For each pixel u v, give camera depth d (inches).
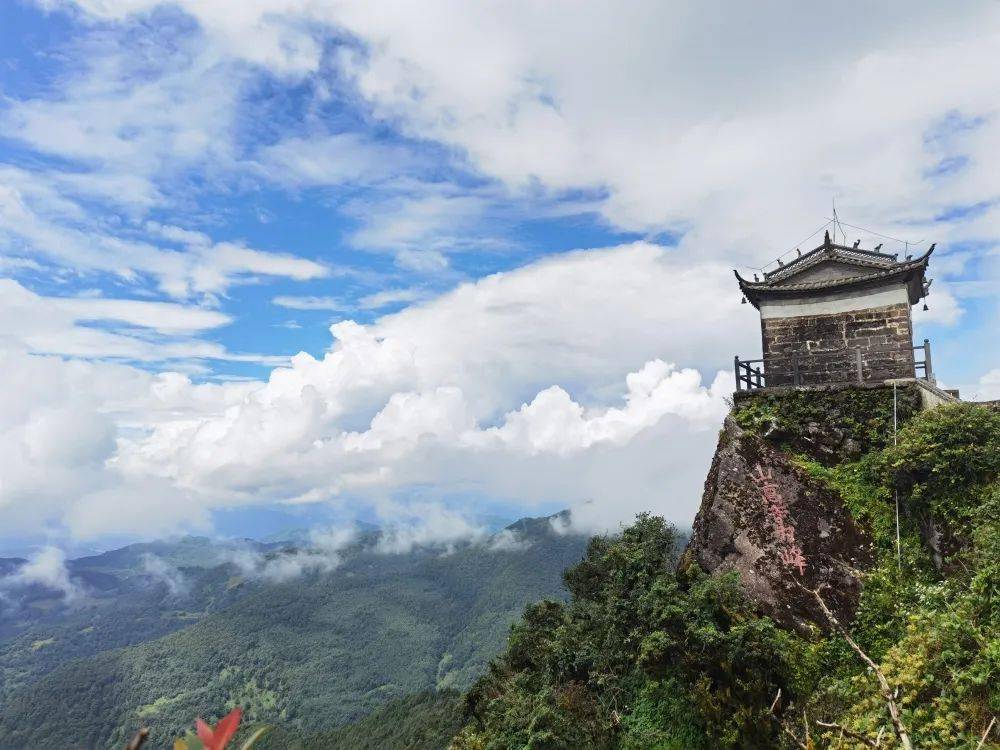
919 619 508.1
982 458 646.5
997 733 413.7
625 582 770.2
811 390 834.2
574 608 991.6
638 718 686.5
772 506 781.3
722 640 637.9
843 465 778.8
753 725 584.4
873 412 791.7
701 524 850.8
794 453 810.2
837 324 927.0
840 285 914.7
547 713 714.8
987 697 434.9
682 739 636.7
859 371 841.5
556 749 689.0
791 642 669.3
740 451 831.1
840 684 600.4
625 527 856.9
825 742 527.2
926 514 683.4
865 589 679.1
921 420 707.4
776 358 953.5
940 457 666.8
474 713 1031.6
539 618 1088.2
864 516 725.9
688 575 783.1
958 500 650.8
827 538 733.9
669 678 680.4
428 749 2260.1
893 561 682.8
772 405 850.1
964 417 668.7
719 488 831.7
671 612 676.7
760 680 611.2
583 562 990.4
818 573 719.7
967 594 508.7
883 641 637.9
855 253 942.4
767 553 759.1
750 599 744.3
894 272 884.0
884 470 720.3
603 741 688.4
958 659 465.1
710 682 627.5
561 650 815.1
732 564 782.5
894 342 890.1
